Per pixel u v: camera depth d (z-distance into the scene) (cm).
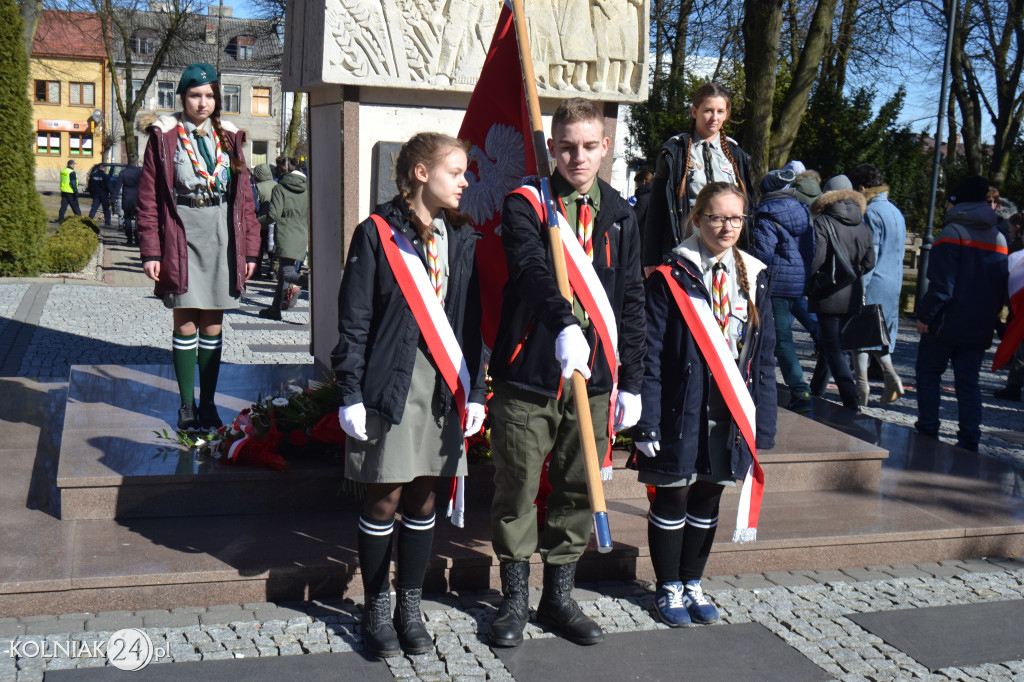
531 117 349
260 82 5903
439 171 330
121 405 558
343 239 545
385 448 327
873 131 1612
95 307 1163
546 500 404
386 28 527
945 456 607
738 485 518
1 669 315
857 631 379
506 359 337
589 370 320
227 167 489
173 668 322
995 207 986
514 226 331
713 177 501
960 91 2233
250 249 500
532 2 543
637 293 350
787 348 704
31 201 1426
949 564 459
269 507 438
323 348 612
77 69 5572
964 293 638
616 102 565
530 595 397
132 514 425
